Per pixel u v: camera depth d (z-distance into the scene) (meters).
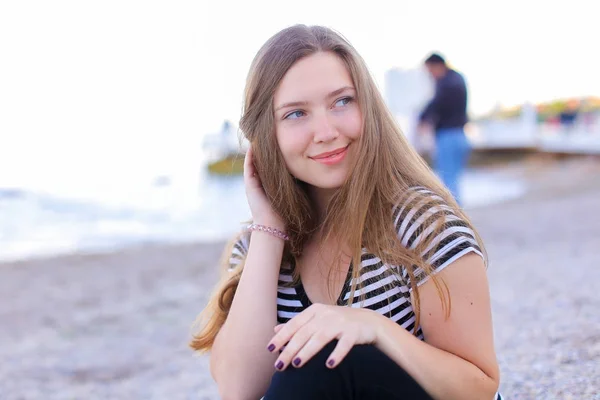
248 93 1.77
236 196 18.59
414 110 8.35
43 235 12.30
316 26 1.74
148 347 4.78
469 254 1.51
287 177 1.77
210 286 6.88
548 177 20.75
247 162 1.88
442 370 1.44
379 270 1.61
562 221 8.77
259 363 1.66
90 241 11.43
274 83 1.70
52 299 6.72
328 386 1.34
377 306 1.61
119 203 17.36
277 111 1.72
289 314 1.74
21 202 17.61
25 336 5.36
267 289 1.72
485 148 28.27
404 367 1.42
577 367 2.76
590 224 8.03
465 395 1.46
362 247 1.63
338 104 1.68
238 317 1.70
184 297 6.43
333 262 1.68
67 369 4.39
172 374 4.07
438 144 7.66
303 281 1.75
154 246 10.15
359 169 1.65
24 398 3.82
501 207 12.01
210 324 1.94
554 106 28.94
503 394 2.62
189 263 8.38
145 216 14.77
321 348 1.37
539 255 6.23
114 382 4.02
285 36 1.72
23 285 7.53
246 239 1.98
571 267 5.32
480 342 1.51
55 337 5.29
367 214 1.63
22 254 10.12
